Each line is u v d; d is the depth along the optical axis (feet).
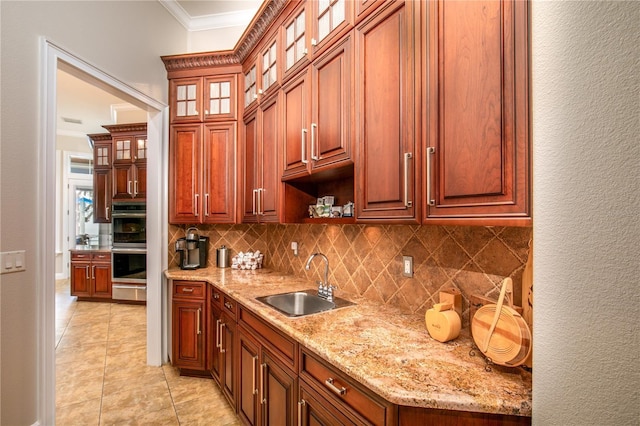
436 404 2.72
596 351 2.11
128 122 15.99
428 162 3.49
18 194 5.27
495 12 2.94
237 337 6.40
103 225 18.20
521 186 2.74
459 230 4.37
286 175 6.51
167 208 9.43
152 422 6.58
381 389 2.89
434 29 3.49
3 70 5.07
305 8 5.88
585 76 2.19
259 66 7.78
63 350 10.27
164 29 9.24
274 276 8.37
